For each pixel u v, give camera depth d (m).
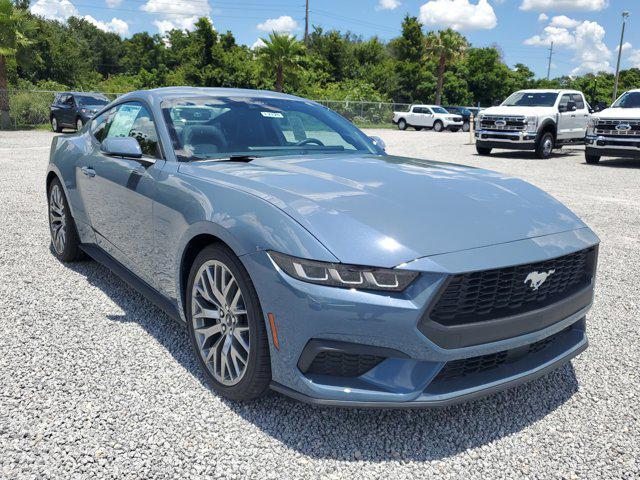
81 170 4.05
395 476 2.12
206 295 2.65
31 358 2.96
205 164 3.05
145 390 2.67
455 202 2.54
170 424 2.39
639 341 3.46
